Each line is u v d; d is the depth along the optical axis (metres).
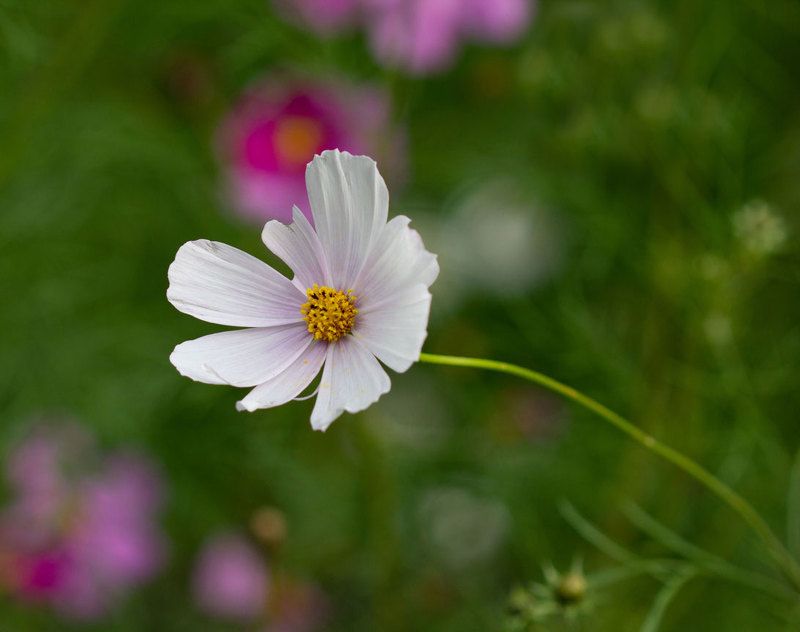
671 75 1.06
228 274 0.82
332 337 0.81
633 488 1.04
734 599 1.03
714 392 1.03
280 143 1.10
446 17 1.07
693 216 1.05
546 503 1.07
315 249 0.82
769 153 1.08
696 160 1.06
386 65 1.07
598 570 1.03
